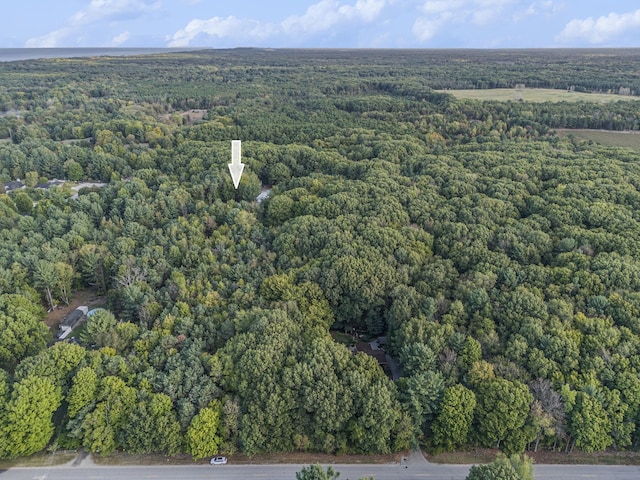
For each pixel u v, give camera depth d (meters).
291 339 99.44
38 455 88.06
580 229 134.75
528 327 98.50
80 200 165.62
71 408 87.56
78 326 123.31
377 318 116.94
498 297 109.25
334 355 94.31
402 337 102.75
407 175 185.88
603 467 87.50
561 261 122.81
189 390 90.75
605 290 109.62
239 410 88.44
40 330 108.88
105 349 98.00
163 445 84.75
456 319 106.06
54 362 92.00
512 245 130.62
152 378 92.19
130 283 123.06
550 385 89.25
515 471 73.88
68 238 142.25
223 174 187.88
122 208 166.62
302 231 138.75
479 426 87.94
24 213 170.75
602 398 86.56
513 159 187.62
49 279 127.31
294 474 86.06
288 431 87.94
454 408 86.94
